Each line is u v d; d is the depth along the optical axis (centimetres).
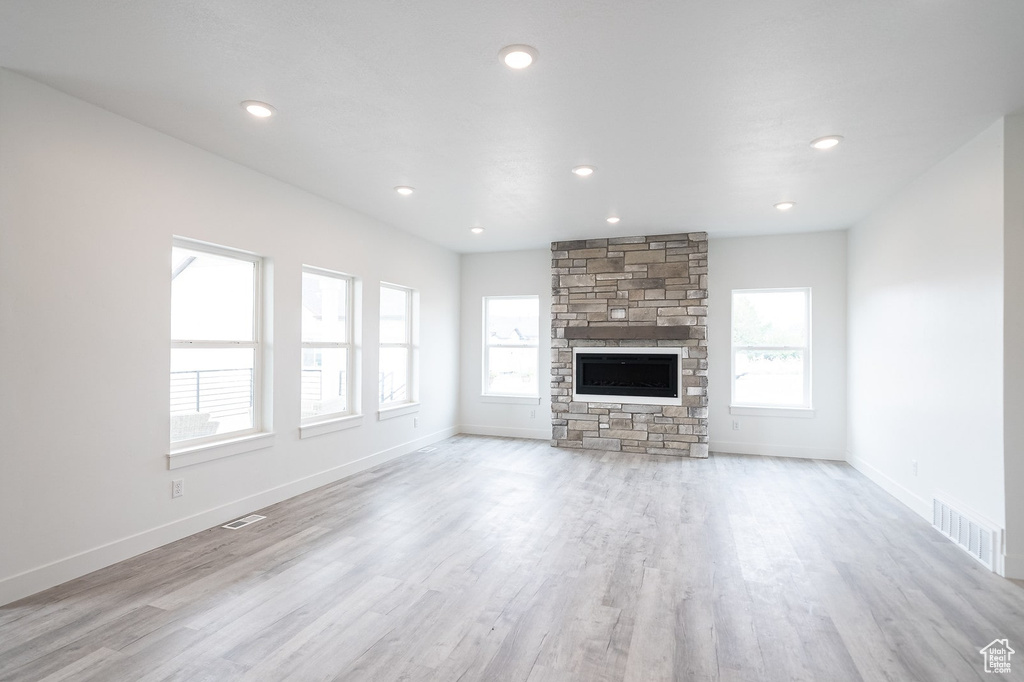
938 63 224
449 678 190
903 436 403
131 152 289
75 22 198
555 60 224
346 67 231
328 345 462
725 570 284
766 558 300
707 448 567
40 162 248
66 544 261
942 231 341
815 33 203
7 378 237
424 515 369
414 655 204
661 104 264
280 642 212
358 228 485
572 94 255
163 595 250
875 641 216
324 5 187
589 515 372
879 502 405
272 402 390
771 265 571
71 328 262
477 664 199
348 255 471
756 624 229
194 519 329
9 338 238
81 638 213
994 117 277
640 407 582
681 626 227
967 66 226
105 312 278
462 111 275
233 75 240
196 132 305
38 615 229
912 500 386
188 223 323
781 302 581
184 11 191
